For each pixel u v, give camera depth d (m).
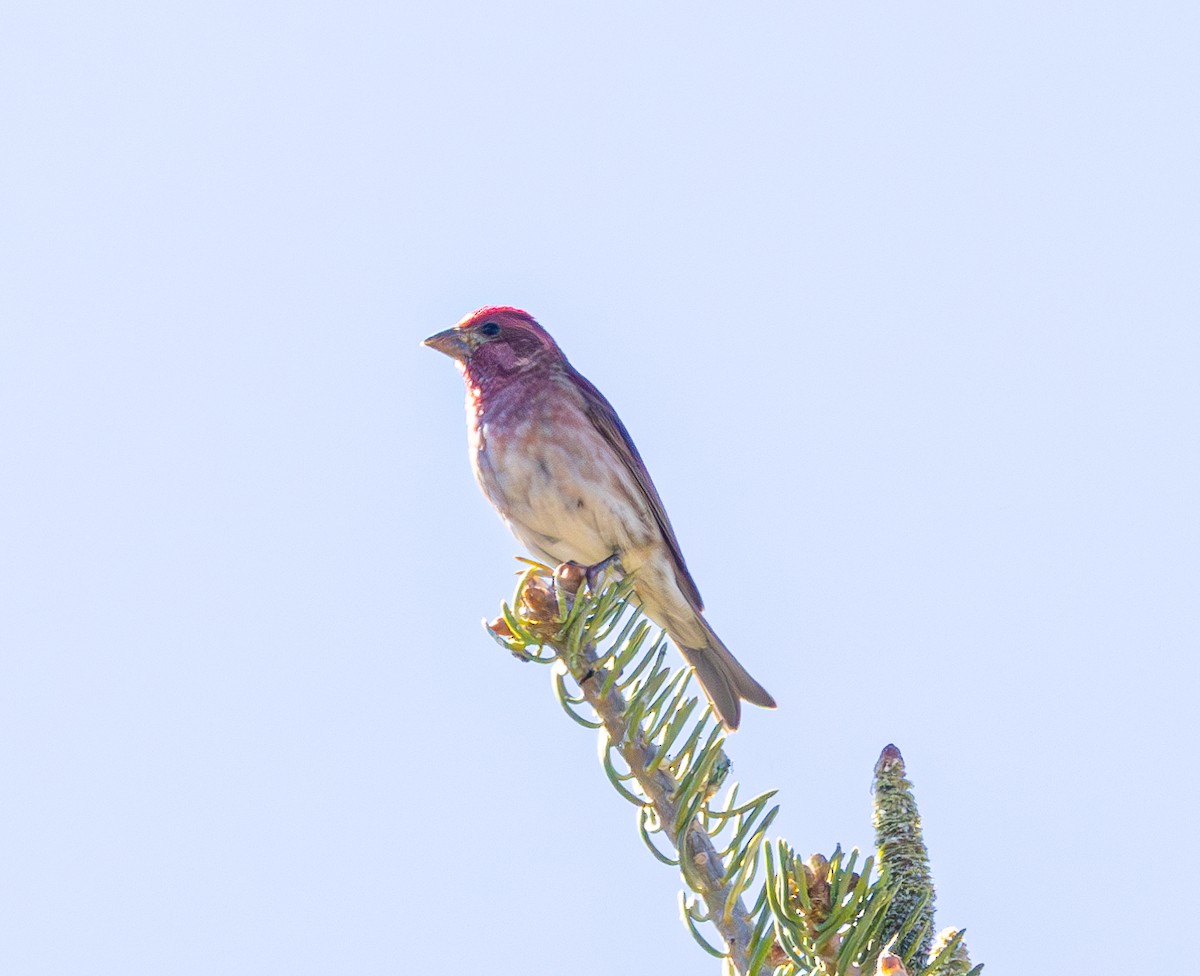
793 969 4.90
